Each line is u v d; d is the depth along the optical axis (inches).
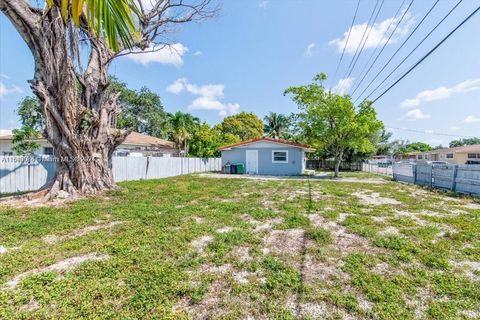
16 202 279.1
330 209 253.3
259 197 327.0
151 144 860.0
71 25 201.0
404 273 119.3
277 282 109.0
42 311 88.2
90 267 121.1
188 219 212.7
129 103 1172.5
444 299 98.2
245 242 158.6
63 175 309.1
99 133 346.9
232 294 101.0
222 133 1443.2
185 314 88.2
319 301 96.5
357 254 139.4
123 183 465.4
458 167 384.8
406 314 88.0
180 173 727.7
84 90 334.3
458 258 136.4
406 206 273.4
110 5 73.1
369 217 224.5
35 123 800.3
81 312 87.9
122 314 87.0
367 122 626.2
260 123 1668.3
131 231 177.5
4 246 151.4
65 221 203.9
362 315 88.3
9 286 106.2
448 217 224.5
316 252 143.6
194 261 128.6
